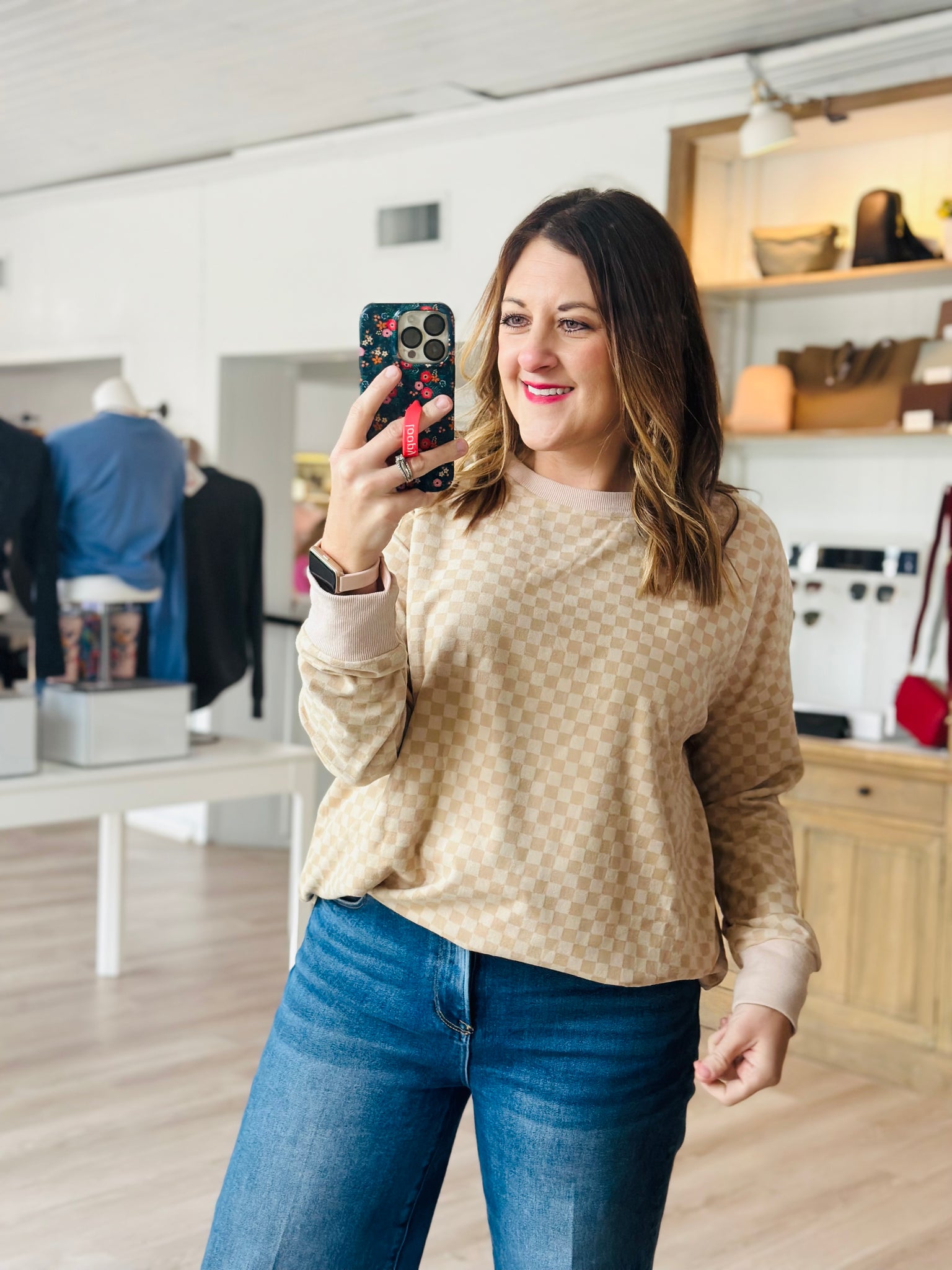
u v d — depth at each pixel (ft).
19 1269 7.93
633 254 3.75
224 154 18.37
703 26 12.53
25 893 16.26
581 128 14.58
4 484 11.27
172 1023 12.10
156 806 11.35
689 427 4.07
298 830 12.30
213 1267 3.84
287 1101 3.85
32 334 21.88
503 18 12.56
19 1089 10.53
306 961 4.03
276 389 19.54
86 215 20.79
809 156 13.66
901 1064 11.48
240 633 15.33
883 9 11.88
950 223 12.07
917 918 11.41
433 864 3.75
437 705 3.73
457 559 3.81
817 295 13.58
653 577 3.75
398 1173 3.84
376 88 14.97
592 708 3.70
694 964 3.87
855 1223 8.95
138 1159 9.43
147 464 12.01
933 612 12.69
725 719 4.30
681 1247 8.50
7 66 14.69
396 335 3.55
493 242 15.56
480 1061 3.78
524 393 3.81
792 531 13.80
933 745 11.70
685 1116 3.96
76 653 11.90
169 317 19.53
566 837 3.66
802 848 12.10
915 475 13.10
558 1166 3.71
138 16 12.96
